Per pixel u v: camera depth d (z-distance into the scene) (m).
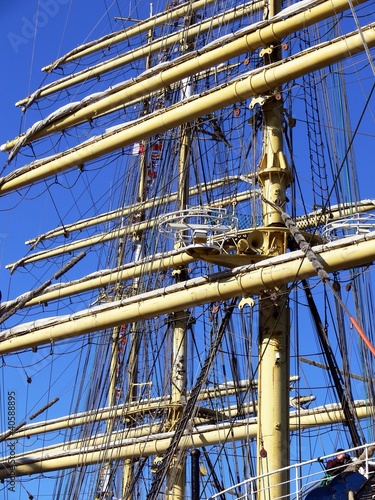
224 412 30.58
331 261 19.59
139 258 35.19
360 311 24.50
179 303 22.53
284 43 23.05
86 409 32.38
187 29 29.48
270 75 22.09
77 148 26.31
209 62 24.17
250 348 22.91
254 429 27.62
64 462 32.97
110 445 31.80
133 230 35.78
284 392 20.66
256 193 23.17
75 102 26.73
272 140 23.00
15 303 22.47
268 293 21.22
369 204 27.30
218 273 21.78
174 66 24.91
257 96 23.19
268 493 19.58
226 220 22.27
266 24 23.06
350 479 15.23
